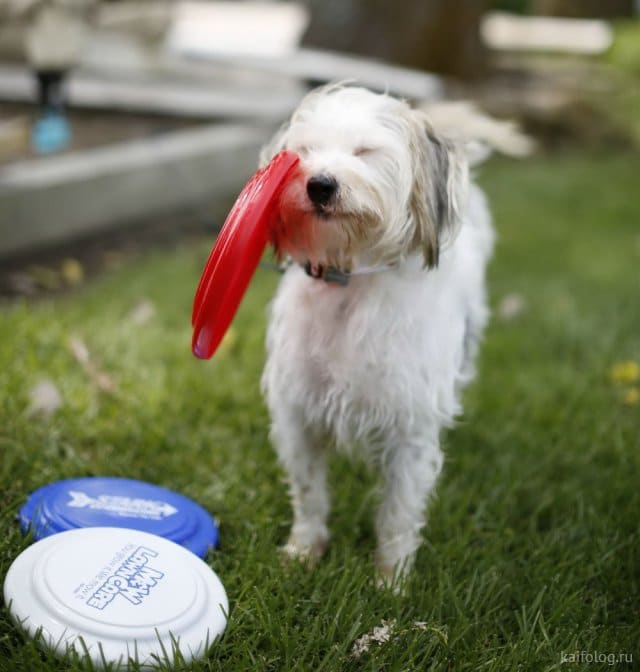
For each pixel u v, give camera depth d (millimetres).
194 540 1468
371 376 1472
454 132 1521
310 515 1594
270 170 1395
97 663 1192
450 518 1649
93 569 1294
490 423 2000
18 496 1528
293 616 1378
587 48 8328
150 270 2705
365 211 1396
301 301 1513
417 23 5457
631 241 3607
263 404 1943
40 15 3049
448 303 1521
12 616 1237
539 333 2527
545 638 1361
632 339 2488
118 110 4043
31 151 3275
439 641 1351
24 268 2602
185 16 7234
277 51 4789
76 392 1854
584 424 2006
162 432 1784
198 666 1236
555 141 5445
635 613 1464
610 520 1652
